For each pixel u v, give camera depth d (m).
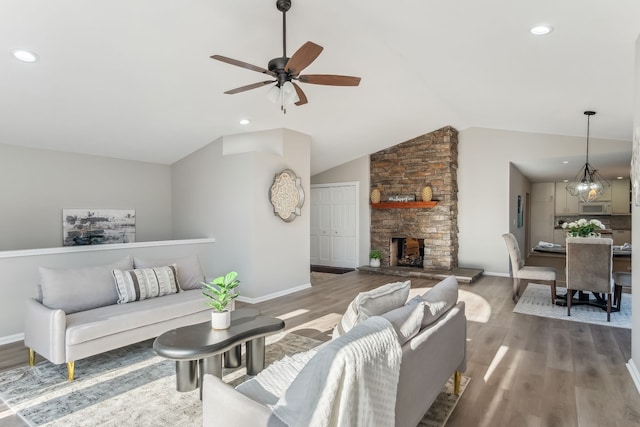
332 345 1.33
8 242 4.59
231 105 4.59
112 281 3.49
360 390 1.30
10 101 3.67
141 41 3.12
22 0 2.51
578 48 2.81
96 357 3.21
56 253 3.96
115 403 2.44
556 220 10.38
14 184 4.64
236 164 5.36
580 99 4.09
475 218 7.20
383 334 1.51
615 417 2.26
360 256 8.07
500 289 5.82
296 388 1.29
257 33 3.25
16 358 3.20
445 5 2.51
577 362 3.08
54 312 2.71
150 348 3.42
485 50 3.14
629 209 9.30
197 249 5.41
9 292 3.63
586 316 4.39
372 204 7.70
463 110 5.83
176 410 2.35
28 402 2.45
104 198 5.50
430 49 3.43
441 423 2.19
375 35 3.45
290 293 5.65
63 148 4.96
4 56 3.03
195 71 3.70
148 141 5.25
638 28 2.40
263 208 5.30
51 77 3.40
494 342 3.54
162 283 3.72
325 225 8.54
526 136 6.70
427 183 7.22
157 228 6.15
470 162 7.24
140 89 3.87
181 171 6.16
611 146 6.03
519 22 2.53
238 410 1.39
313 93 4.68
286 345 3.46
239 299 5.25
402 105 5.50
